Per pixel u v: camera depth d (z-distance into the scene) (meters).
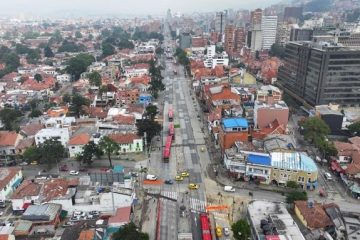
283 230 98.00
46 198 116.50
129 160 157.38
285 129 167.75
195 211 118.31
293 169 131.12
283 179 133.62
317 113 190.25
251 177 137.25
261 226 102.06
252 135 158.88
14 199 117.12
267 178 134.88
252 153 140.00
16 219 114.19
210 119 189.88
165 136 185.12
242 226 99.25
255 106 186.62
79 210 115.69
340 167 143.50
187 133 189.62
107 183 123.69
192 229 108.25
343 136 184.00
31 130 175.75
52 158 147.88
